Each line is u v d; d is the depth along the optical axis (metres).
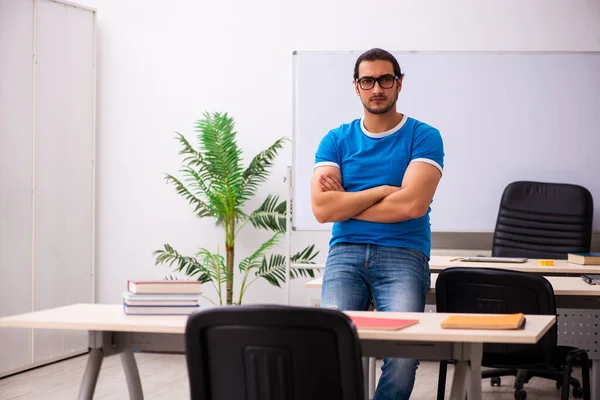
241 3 6.32
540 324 2.32
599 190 5.83
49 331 5.75
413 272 3.02
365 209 3.07
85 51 6.11
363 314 2.53
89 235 6.18
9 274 5.42
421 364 5.82
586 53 5.83
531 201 5.64
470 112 5.93
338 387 2.01
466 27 6.07
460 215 5.95
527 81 5.88
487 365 3.48
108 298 6.48
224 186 5.92
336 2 6.21
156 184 6.43
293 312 1.97
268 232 6.30
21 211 5.52
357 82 3.21
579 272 4.50
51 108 5.78
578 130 5.85
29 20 5.56
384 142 3.19
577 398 4.71
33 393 4.81
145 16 6.43
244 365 2.06
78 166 6.05
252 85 6.32
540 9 6.00
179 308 2.46
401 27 6.13
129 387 2.97
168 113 6.41
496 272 3.14
